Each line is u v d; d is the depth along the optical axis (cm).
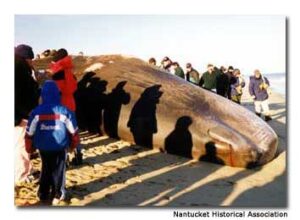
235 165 755
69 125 535
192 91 893
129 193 619
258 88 1221
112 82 930
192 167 745
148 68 976
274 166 771
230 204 598
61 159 552
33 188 612
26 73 608
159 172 710
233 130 794
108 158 764
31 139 541
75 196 596
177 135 799
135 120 848
